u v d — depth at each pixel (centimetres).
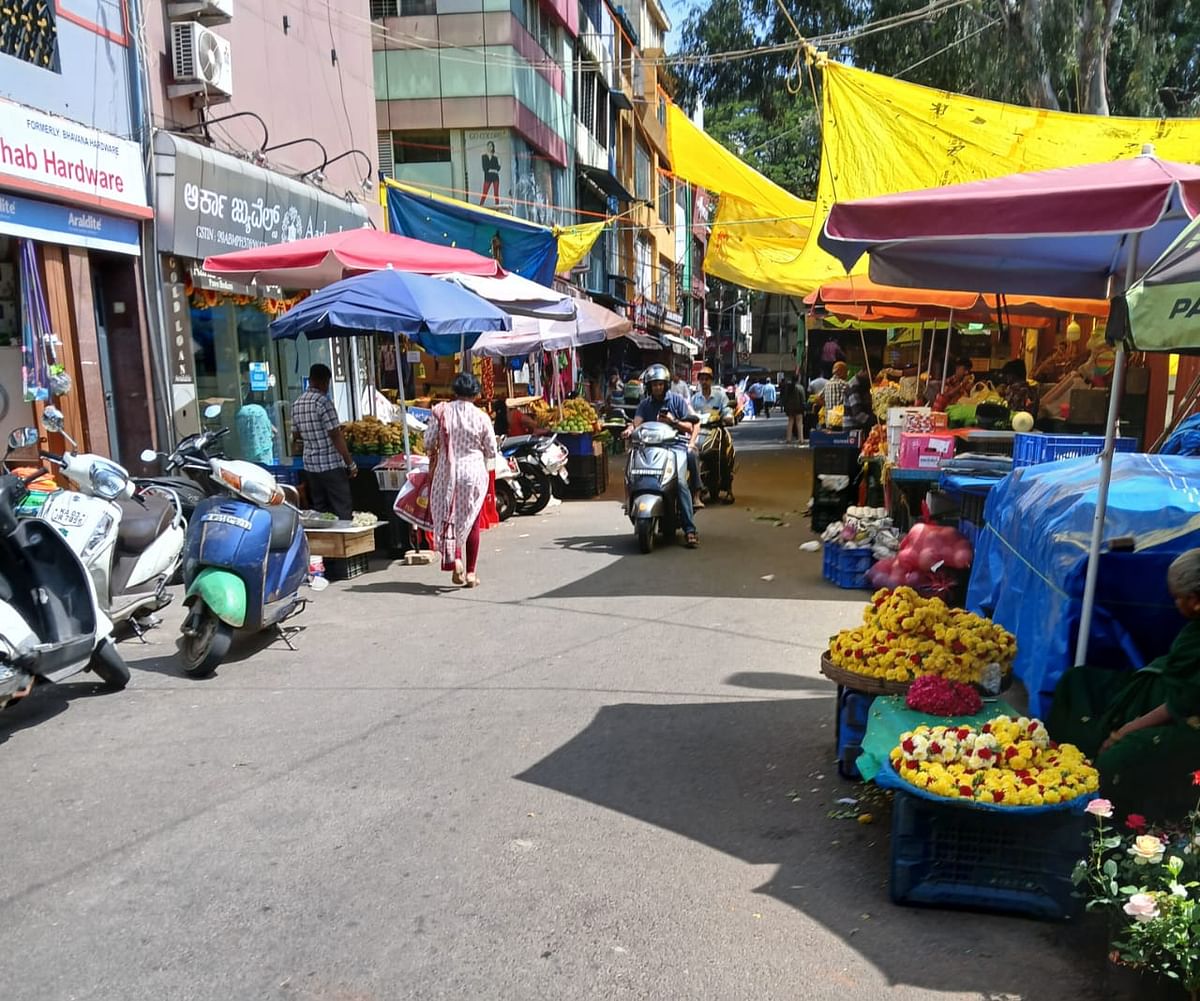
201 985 270
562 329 1370
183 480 785
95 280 949
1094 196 395
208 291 1073
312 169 1320
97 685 540
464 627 655
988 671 379
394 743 448
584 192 3008
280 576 595
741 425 3312
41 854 347
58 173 820
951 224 413
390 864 336
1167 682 311
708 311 6912
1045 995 261
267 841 354
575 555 909
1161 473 432
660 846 347
